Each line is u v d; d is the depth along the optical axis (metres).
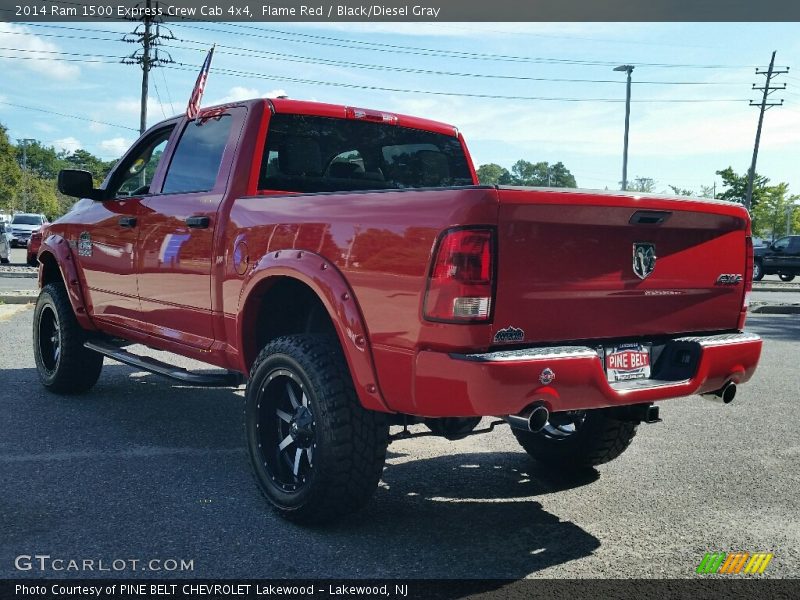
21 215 37.53
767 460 5.02
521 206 3.09
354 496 3.56
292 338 3.75
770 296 22.80
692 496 4.27
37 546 3.37
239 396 6.45
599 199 3.26
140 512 3.79
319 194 3.72
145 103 43.44
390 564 3.29
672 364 3.71
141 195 5.29
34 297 12.72
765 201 97.75
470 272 3.03
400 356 3.24
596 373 3.27
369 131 5.05
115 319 5.58
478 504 4.09
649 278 3.57
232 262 4.23
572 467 4.70
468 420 3.94
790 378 8.16
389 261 3.28
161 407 5.99
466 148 5.62
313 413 3.55
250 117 4.57
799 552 3.51
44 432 5.20
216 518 3.75
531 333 3.22
